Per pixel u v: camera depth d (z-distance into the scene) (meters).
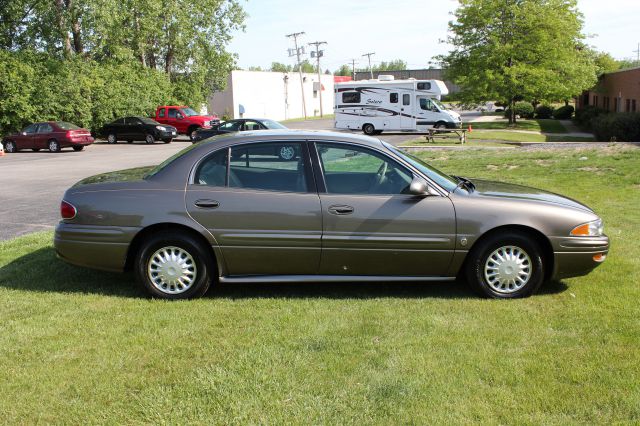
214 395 3.38
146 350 3.99
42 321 4.54
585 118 36.06
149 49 40.22
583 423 3.09
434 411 3.21
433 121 31.08
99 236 5.08
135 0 35.69
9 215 9.59
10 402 3.33
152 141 31.20
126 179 5.36
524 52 34.25
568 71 34.09
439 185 5.13
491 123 41.25
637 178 11.32
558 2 35.16
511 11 33.78
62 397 3.39
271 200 5.00
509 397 3.35
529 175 12.33
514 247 5.06
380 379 3.55
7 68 29.02
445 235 5.00
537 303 4.96
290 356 3.87
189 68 42.41
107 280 5.67
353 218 4.97
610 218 8.18
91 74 33.16
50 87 30.58
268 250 5.02
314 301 5.02
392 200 5.02
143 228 5.03
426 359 3.83
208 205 4.99
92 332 4.32
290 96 67.69
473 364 3.75
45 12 31.00
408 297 5.16
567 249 5.05
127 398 3.37
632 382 3.48
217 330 4.35
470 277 5.12
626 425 3.06
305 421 3.12
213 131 23.23
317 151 5.13
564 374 3.61
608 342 4.07
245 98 57.28
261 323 4.49
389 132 33.97
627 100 32.19
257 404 3.28
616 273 5.71
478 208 5.01
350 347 4.02
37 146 26.20
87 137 26.80
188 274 5.09
